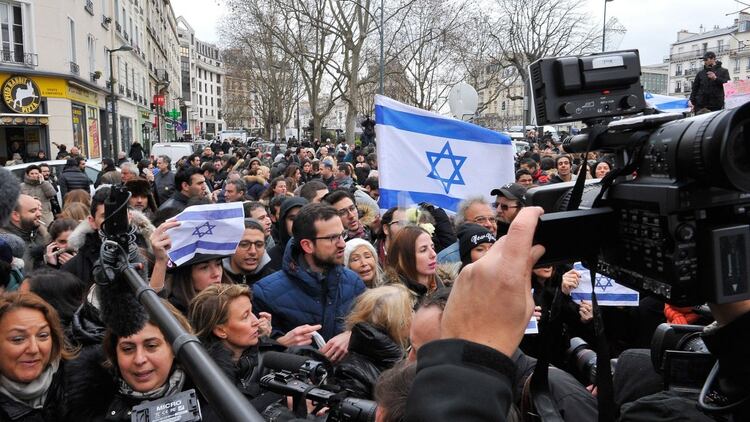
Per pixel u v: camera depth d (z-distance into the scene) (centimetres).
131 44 4078
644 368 176
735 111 84
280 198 632
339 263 378
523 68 3784
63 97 2412
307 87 3791
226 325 275
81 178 1127
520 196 457
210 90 12762
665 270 95
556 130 2886
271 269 460
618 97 131
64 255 453
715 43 6034
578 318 367
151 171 1379
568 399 161
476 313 83
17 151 2336
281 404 240
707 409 110
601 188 107
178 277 363
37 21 2297
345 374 261
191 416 226
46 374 239
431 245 369
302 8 3494
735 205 94
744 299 93
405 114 498
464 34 3862
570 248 100
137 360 226
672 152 94
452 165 508
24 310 232
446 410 74
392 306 272
